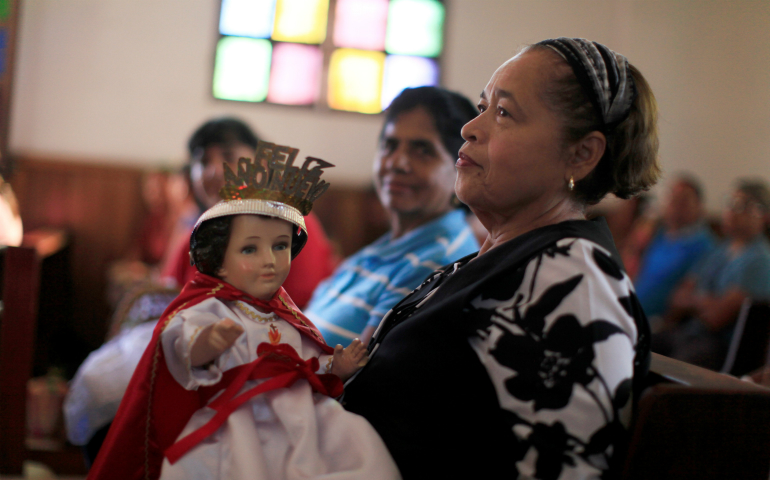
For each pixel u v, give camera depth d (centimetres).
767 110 605
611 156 109
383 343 112
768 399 85
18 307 252
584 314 87
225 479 95
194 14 583
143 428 101
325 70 593
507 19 603
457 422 97
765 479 86
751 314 203
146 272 504
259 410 103
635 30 598
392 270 167
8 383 252
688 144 605
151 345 104
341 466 98
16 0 528
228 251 110
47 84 566
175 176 533
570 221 102
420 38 599
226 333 97
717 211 604
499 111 110
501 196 109
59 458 302
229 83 588
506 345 90
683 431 84
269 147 111
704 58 604
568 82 104
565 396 85
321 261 233
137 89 578
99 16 571
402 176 178
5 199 290
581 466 83
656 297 429
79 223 562
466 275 104
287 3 590
